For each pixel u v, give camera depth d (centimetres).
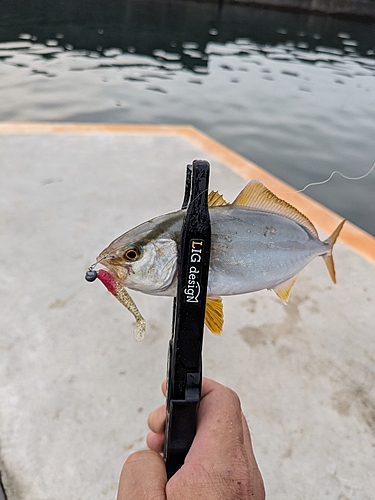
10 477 42
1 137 110
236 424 26
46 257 70
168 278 25
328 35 454
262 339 58
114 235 75
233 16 523
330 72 302
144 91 231
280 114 205
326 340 58
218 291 25
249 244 25
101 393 50
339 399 51
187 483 22
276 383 52
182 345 25
